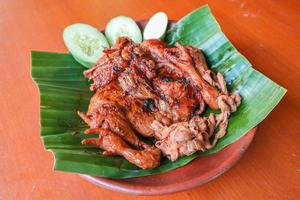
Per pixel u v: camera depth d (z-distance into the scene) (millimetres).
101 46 376
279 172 272
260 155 284
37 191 278
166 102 309
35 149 311
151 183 247
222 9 434
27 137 322
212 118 294
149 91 308
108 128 287
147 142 305
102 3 477
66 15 465
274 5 430
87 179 254
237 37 395
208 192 264
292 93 330
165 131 288
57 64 356
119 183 245
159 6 456
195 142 268
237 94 308
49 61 353
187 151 267
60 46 419
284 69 353
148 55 333
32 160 302
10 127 332
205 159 264
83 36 377
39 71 344
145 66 315
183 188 240
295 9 422
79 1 485
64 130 302
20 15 475
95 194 271
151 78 317
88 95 344
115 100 303
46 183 283
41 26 452
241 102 307
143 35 387
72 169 247
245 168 277
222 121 293
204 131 281
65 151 261
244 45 384
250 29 403
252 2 438
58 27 448
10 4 496
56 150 261
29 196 276
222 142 278
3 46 428
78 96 336
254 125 277
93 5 476
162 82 315
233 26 410
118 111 296
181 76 324
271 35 393
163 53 328
